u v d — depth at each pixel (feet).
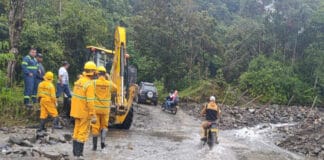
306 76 179.11
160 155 37.65
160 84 157.07
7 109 48.91
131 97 54.08
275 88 164.14
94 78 32.45
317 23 185.98
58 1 120.47
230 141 54.03
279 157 43.83
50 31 99.60
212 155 40.16
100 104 36.22
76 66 111.75
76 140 31.86
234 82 182.50
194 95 144.25
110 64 59.31
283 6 192.24
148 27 175.94
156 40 175.83
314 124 72.18
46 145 36.65
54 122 46.06
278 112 113.09
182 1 184.55
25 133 41.65
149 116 81.66
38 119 49.29
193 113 102.58
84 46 112.57
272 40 193.36
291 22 189.88
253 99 154.40
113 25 179.83
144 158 35.32
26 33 90.17
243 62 192.24
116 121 53.16
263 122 92.17
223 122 81.05
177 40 177.47
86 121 31.81
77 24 111.34
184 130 63.57
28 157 30.63
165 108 98.43
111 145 40.40
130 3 251.19
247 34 200.23
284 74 170.81
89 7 133.90
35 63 49.01
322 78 170.60
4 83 54.49
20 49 90.02
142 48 176.04
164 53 174.70
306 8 189.06
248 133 67.31
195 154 39.88
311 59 178.19
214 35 199.62
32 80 48.78
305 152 50.65
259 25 201.57
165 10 180.96
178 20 181.06
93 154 34.81
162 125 69.10
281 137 63.00
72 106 31.73
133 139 46.44
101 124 37.11
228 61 193.98
